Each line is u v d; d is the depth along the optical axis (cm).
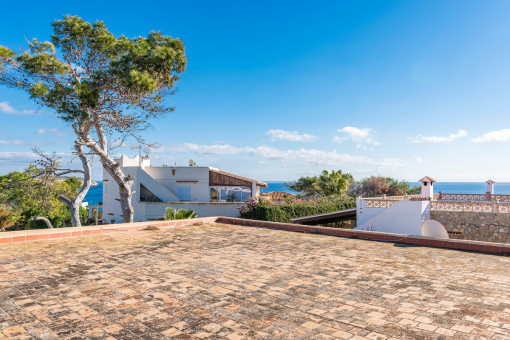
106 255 734
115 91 1950
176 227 1202
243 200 3388
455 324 372
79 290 492
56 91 1720
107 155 2097
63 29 1864
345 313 407
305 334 349
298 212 2520
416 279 558
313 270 616
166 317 394
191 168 3431
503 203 1755
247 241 927
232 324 375
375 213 2116
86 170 2219
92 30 1902
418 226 1933
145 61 1895
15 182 2239
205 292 488
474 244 801
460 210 1888
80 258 700
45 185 2281
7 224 3139
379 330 358
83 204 4306
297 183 5188
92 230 1001
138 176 3216
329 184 3600
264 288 508
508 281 546
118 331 355
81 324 372
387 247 842
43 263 652
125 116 2109
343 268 632
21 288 498
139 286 514
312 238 978
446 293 484
